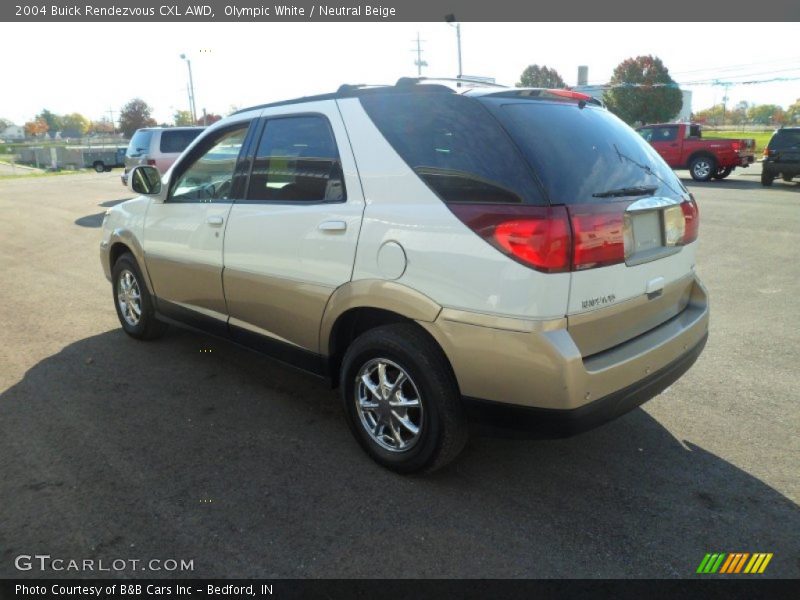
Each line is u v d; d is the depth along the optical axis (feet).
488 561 8.51
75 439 11.87
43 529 9.23
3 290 23.34
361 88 10.84
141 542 8.95
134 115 256.32
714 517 9.41
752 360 15.57
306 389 14.23
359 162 10.44
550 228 8.35
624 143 10.45
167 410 13.12
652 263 9.97
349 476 10.61
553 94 10.42
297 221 11.32
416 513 9.57
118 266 17.19
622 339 9.70
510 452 11.37
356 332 11.40
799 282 23.06
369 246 10.07
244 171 12.80
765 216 38.63
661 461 11.00
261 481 10.46
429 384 9.62
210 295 13.82
